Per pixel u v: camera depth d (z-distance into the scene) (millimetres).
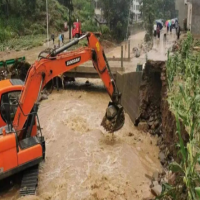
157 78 14125
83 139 12273
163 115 12102
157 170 10398
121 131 13430
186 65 11117
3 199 8578
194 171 6105
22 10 35906
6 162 8156
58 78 20406
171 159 10148
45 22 37406
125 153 11203
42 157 8938
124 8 39375
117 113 11367
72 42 10203
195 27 19016
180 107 9281
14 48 27781
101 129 13547
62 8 42250
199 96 7664
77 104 17016
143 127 13688
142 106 14086
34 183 8531
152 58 14359
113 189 9117
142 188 9242
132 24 42781
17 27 33906
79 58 10406
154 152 11820
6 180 9016
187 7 22719
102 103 17594
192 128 7105
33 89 9125
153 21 33719
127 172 10086
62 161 10727
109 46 35438
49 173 10039
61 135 12719
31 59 22781
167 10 44938
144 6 35531
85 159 10797
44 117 14930
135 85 14891
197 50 14672
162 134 12344
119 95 11461
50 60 9547
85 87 20922
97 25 39469
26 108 9039
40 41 30844
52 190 9164
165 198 7414
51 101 17688
